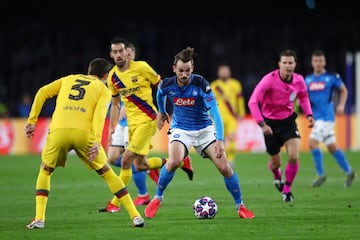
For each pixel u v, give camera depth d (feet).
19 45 383.65
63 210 129.39
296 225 108.68
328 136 173.78
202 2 418.92
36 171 212.23
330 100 176.24
